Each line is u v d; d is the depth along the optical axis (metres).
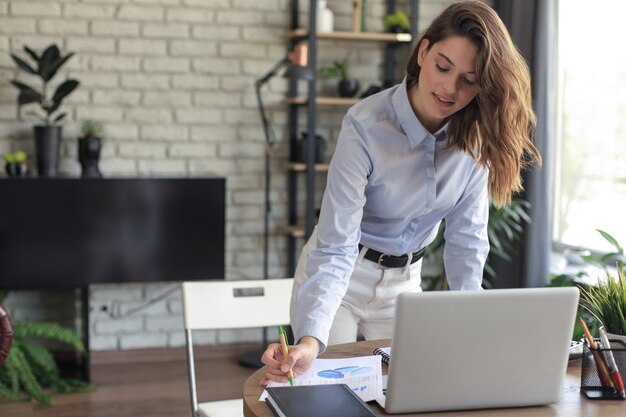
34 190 4.30
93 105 4.73
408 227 2.34
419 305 1.67
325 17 4.82
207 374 4.64
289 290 2.82
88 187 4.36
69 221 4.35
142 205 4.43
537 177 4.46
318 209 4.93
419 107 2.10
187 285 2.72
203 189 4.50
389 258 2.36
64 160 4.70
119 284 4.84
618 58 4.32
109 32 4.72
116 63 4.74
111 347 4.86
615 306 2.04
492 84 1.93
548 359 1.78
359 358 2.03
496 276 4.88
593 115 4.50
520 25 4.54
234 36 4.88
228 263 4.99
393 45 5.01
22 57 4.63
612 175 4.37
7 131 4.64
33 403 4.14
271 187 5.02
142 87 4.79
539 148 4.43
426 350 1.70
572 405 1.85
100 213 4.38
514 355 1.75
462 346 1.71
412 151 2.16
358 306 2.43
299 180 5.05
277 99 4.98
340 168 2.13
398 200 2.23
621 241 4.31
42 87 4.65
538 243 4.50
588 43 4.54
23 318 4.71
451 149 2.18
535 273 4.51
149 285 4.89
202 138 4.89
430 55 1.98
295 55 4.54
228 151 4.93
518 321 1.73
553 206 4.79
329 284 2.04
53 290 4.73
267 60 4.93
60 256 4.34
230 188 4.96
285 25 4.94
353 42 5.08
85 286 4.38
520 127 2.02
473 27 1.91
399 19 4.91
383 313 2.45
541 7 4.38
